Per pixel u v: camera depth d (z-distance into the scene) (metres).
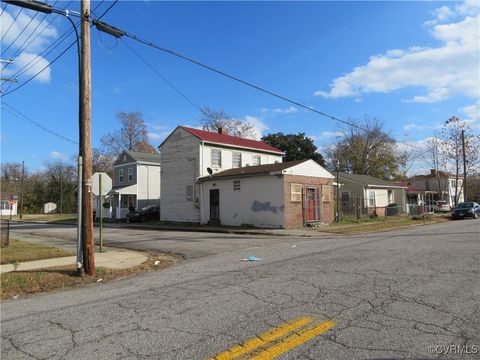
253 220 26.20
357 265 9.95
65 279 10.20
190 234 22.77
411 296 6.73
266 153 36.38
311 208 26.92
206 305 6.74
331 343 4.74
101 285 9.60
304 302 6.61
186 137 31.88
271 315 5.96
